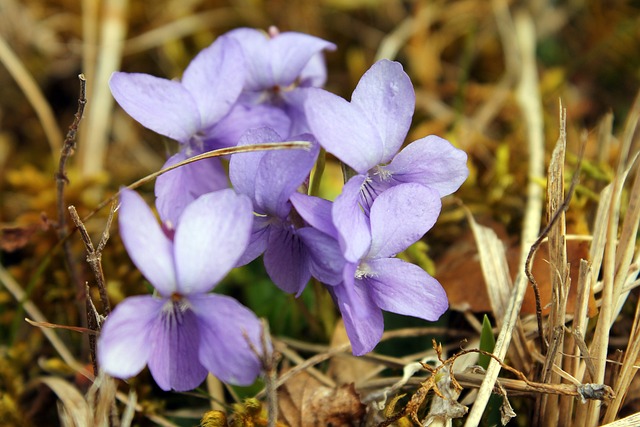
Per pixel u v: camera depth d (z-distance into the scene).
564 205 0.13
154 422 0.15
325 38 0.23
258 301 0.17
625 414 0.15
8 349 0.16
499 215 0.18
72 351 0.17
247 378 0.12
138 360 0.12
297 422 0.14
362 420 0.14
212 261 0.12
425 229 0.13
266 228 0.13
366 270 0.13
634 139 0.17
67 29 0.22
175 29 0.22
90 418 0.13
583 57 0.22
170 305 0.13
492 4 0.23
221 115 0.15
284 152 0.13
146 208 0.12
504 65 0.23
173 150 0.15
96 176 0.18
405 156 0.14
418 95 0.21
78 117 0.14
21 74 0.19
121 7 0.21
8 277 0.17
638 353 0.14
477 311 0.16
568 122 0.20
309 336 0.16
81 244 0.18
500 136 0.21
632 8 0.23
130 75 0.14
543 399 0.14
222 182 0.15
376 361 0.15
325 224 0.13
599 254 0.15
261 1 0.23
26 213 0.19
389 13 0.23
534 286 0.14
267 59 0.16
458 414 0.14
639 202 0.14
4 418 0.15
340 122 0.13
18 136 0.21
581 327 0.14
